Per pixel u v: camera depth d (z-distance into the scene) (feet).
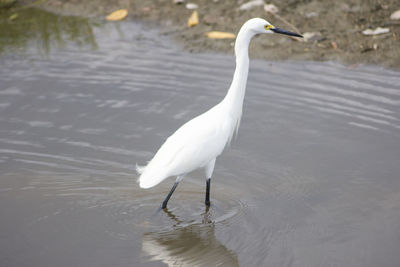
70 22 57.82
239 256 25.52
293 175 32.22
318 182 31.40
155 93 42.19
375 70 44.80
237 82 29.71
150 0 63.16
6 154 34.58
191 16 56.44
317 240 26.32
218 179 32.53
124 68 46.55
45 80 44.27
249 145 35.58
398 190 30.17
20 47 51.08
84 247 26.37
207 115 29.94
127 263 25.14
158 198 31.01
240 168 33.30
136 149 35.22
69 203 30.07
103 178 32.55
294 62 47.24
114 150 35.17
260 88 42.80
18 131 37.09
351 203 29.25
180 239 27.07
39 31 55.21
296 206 29.32
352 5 55.72
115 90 42.75
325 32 51.65
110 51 50.08
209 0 61.57
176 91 42.42
